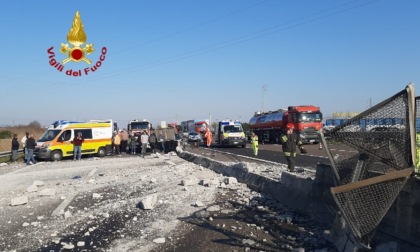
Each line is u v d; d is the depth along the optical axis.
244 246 7.04
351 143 5.73
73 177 17.52
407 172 5.19
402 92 5.29
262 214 9.41
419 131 5.71
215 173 17.69
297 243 7.09
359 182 5.18
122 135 33.69
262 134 46.53
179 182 14.81
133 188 13.81
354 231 5.38
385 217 6.09
